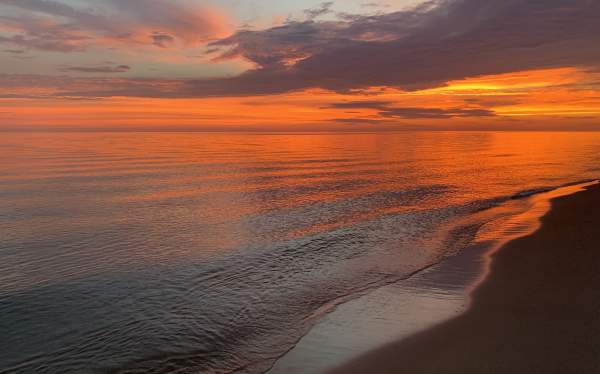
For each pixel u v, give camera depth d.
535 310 8.41
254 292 11.20
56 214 23.59
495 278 10.74
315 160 68.25
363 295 10.27
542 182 37.50
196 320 9.46
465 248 14.71
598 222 17.33
